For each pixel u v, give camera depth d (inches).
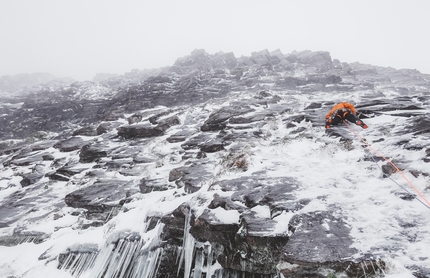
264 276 175.0
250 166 273.4
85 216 317.4
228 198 213.8
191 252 205.5
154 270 222.1
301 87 1017.5
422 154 216.5
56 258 270.4
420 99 438.6
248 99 682.8
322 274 135.3
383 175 212.1
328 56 1530.5
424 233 142.3
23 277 256.5
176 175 319.3
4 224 334.0
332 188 206.7
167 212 249.6
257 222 179.0
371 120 355.6
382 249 134.6
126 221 270.1
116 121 746.2
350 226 156.6
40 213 349.7
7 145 933.8
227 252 188.7
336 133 319.3
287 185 219.1
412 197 177.3
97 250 260.5
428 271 115.9
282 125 421.7
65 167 472.1
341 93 832.3
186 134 502.9
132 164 427.5
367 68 1417.3
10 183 494.3
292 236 155.2
